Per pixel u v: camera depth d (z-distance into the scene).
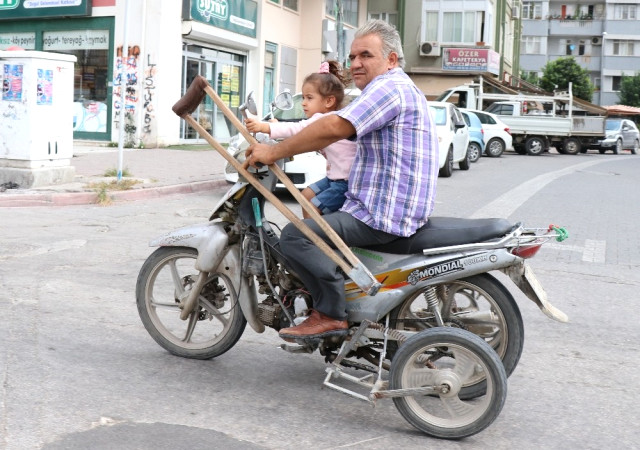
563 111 33.28
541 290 3.94
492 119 28.52
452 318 4.22
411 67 40.62
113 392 4.25
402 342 4.04
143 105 21.83
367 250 4.10
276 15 28.09
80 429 3.74
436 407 4.19
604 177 20.44
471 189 15.73
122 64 21.88
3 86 12.24
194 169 16.05
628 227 11.27
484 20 39.78
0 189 11.95
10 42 23.84
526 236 3.93
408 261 4.03
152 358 4.87
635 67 79.81
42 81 12.27
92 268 7.30
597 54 81.25
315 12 30.34
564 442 3.88
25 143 12.20
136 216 10.66
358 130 3.82
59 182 12.73
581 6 81.25
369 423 4.02
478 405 3.80
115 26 21.95
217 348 4.80
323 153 4.59
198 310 4.86
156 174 14.80
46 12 22.73
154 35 21.56
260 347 5.21
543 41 80.81
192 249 4.75
